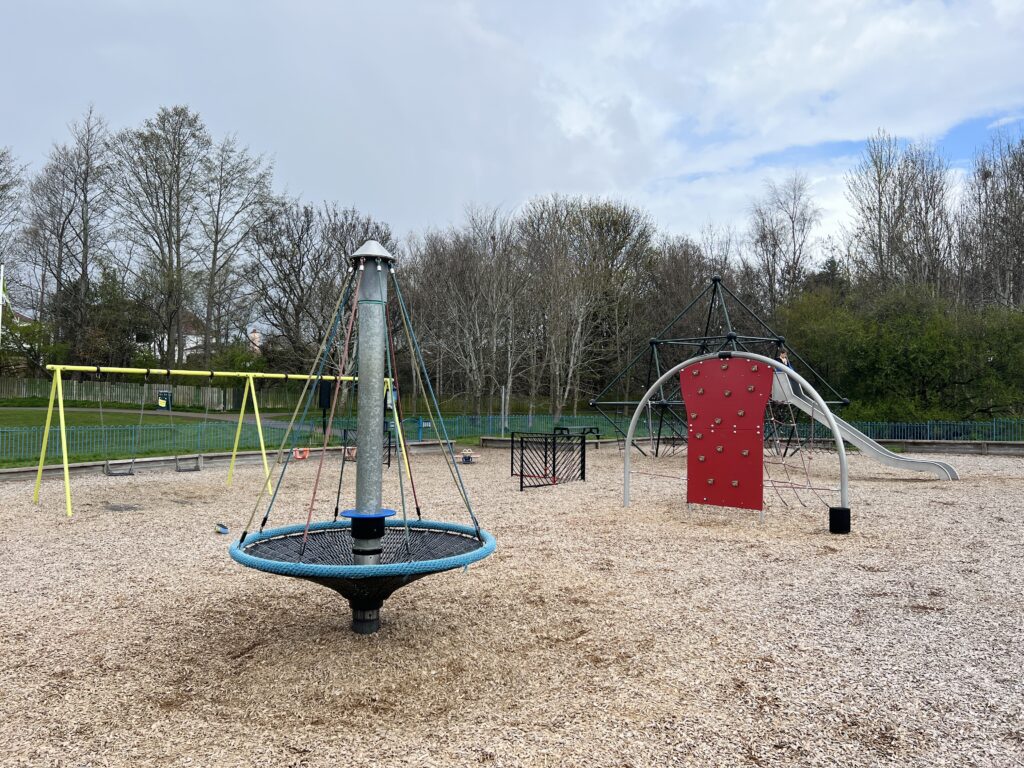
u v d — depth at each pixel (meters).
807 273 39.59
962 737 3.31
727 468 9.49
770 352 28.91
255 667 4.12
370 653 4.32
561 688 3.87
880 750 3.19
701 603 5.52
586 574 6.43
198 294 34.12
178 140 32.47
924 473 15.14
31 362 38.62
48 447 16.02
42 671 4.10
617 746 3.21
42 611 5.26
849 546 7.68
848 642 4.63
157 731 3.36
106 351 38.16
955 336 24.00
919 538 8.11
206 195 33.22
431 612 5.20
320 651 4.36
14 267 37.44
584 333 35.34
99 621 5.02
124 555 7.14
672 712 3.57
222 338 38.34
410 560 4.64
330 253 30.84
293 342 30.72
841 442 8.54
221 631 4.78
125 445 17.69
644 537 8.16
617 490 12.32
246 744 3.23
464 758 3.09
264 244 31.28
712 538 8.12
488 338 33.06
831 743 3.25
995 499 11.19
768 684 3.93
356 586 4.23
